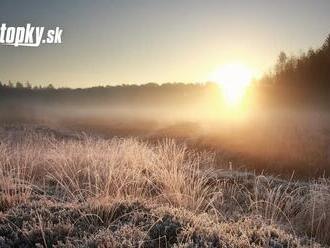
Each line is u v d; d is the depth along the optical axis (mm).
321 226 6941
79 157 10391
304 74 44438
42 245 4793
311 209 7594
